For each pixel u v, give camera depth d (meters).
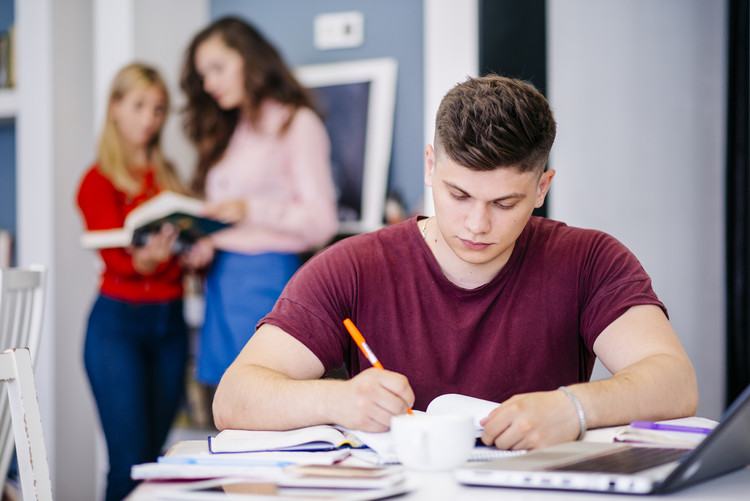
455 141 1.12
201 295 3.04
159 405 3.02
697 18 2.71
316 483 0.71
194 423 3.04
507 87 1.15
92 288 3.32
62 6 3.20
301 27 3.03
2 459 1.45
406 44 2.88
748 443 0.75
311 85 2.98
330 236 2.94
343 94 2.94
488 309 1.32
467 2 2.75
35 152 3.18
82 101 3.30
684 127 2.73
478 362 1.31
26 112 3.19
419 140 2.86
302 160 2.95
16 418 0.99
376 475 0.73
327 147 2.95
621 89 2.76
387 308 1.31
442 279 1.31
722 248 2.71
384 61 2.91
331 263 1.31
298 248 2.95
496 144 1.09
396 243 1.36
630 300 1.23
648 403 1.02
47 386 3.11
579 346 1.34
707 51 2.71
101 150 3.07
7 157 3.66
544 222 1.41
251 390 1.06
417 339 1.30
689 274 2.73
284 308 1.25
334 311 1.28
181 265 3.04
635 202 2.76
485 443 0.92
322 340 1.23
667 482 0.67
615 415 0.99
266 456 0.86
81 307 3.27
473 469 0.73
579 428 0.95
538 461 0.77
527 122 1.11
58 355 3.14
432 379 1.30
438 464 0.80
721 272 2.71
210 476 0.77
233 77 3.00
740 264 2.56
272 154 2.97
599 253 1.33
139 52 3.12
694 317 2.73
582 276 1.32
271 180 2.97
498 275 1.31
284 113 2.97
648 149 2.75
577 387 0.99
